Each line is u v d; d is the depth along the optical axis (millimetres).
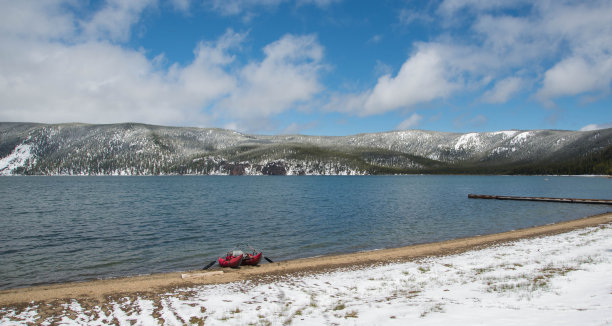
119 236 41188
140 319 15898
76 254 32781
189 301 18625
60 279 25250
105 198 96375
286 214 61562
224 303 17953
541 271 19875
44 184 189500
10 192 120562
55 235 41625
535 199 88812
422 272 23594
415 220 54438
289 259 31391
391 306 15062
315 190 137000
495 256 27531
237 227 47594
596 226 43688
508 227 48156
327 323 13320
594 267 19328
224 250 34531
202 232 43969
